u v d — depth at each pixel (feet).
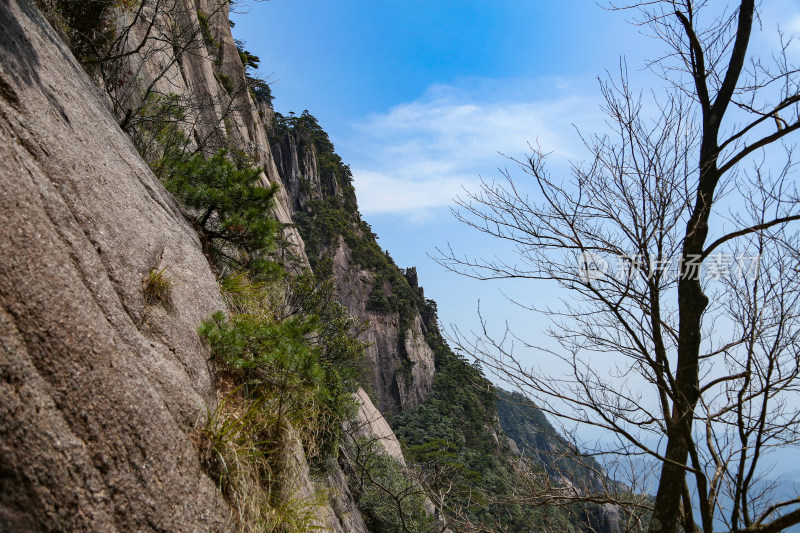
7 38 10.48
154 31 35.47
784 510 12.69
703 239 13.75
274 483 12.55
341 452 37.47
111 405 7.64
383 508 36.88
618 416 13.84
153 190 15.21
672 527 13.01
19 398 6.31
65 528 6.19
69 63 13.66
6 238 7.37
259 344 14.74
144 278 11.23
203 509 8.71
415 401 228.02
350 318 37.40
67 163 10.12
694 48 14.65
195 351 11.77
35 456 6.16
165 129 26.40
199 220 21.59
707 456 13.52
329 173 333.01
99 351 7.95
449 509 20.53
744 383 12.98
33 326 7.02
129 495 7.26
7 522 5.63
